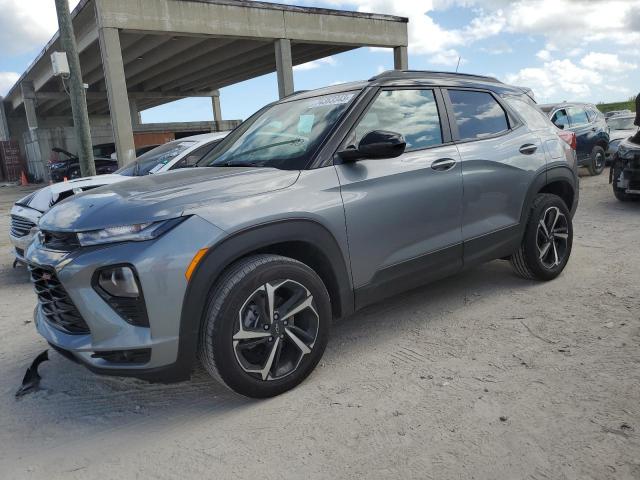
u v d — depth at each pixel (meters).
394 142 3.06
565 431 2.49
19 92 31.52
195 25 15.41
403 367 3.26
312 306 3.03
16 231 6.05
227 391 3.15
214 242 2.66
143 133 26.83
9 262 7.31
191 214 2.68
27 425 2.92
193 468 2.43
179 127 28.06
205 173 3.31
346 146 3.30
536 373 3.06
